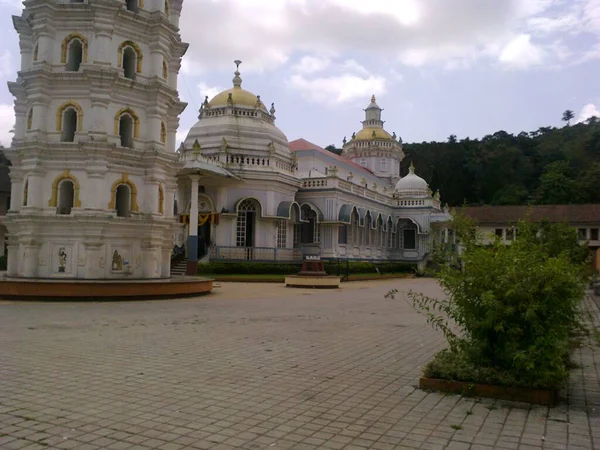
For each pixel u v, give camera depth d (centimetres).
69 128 2277
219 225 3766
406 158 9831
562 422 654
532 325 760
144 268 2298
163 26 2398
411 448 561
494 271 801
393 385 820
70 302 2008
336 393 770
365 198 4906
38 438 572
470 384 765
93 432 592
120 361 962
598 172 7538
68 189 2273
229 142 4006
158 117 2378
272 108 4531
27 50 2369
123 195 2356
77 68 2308
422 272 4828
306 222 4347
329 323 1551
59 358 981
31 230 2155
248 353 1059
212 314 1717
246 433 596
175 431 599
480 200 9175
